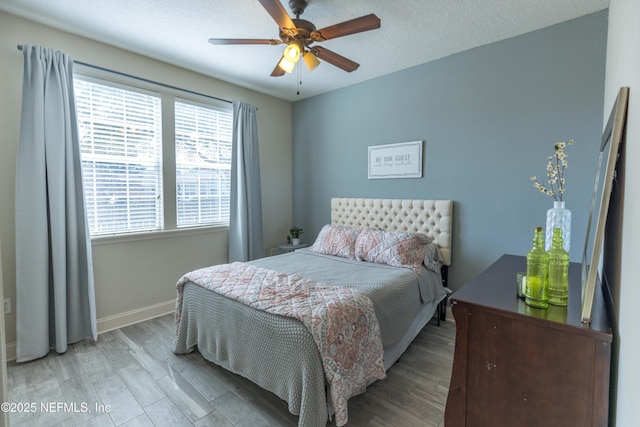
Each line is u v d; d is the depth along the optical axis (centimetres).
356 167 377
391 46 277
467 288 146
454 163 300
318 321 159
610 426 105
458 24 242
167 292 324
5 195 230
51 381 205
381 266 272
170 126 319
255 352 176
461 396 129
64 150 241
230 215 367
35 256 229
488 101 277
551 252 127
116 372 215
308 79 359
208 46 278
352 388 164
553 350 111
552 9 222
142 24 243
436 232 308
